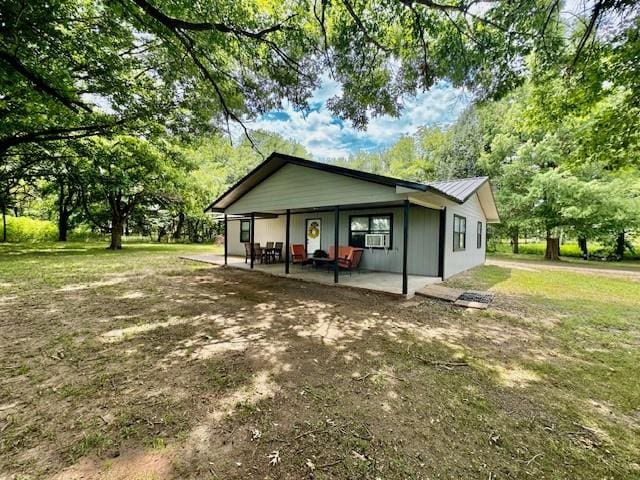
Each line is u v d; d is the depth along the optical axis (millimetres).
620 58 4605
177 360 2885
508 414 2076
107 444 1717
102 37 5953
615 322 4238
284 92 5434
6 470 1510
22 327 3785
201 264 10781
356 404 2174
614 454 1701
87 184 13164
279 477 1501
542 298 5730
